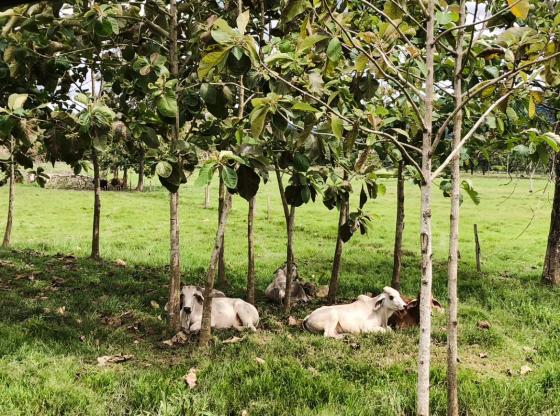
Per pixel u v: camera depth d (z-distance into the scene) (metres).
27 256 12.11
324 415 4.76
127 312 7.97
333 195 6.88
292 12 3.16
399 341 7.00
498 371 6.14
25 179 41.66
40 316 7.29
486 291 9.88
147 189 41.41
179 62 7.36
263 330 7.57
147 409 4.88
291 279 8.70
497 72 4.80
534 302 9.22
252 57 3.41
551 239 11.01
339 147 6.39
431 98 3.61
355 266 12.91
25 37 5.58
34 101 6.99
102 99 7.32
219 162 4.41
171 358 6.27
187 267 11.88
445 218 25.70
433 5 3.59
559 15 3.55
